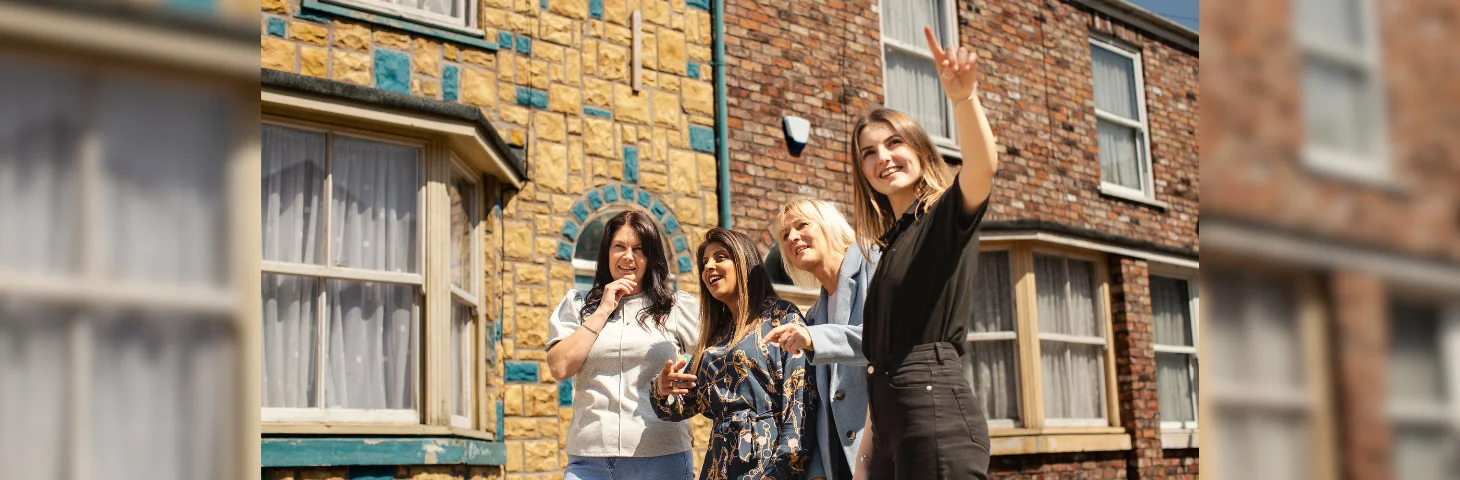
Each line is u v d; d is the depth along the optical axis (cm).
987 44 962
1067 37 1030
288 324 580
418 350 609
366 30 653
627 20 768
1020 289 921
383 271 608
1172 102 1108
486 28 701
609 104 744
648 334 372
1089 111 1027
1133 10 1079
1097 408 970
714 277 333
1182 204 1087
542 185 703
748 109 810
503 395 660
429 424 599
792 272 339
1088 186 1005
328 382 588
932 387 222
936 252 224
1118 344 984
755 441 309
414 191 630
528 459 660
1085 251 976
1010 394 914
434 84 672
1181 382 1040
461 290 645
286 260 583
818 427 308
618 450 358
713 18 812
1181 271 1065
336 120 602
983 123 204
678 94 779
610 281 389
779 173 815
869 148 261
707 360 329
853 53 885
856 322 301
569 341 365
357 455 561
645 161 752
